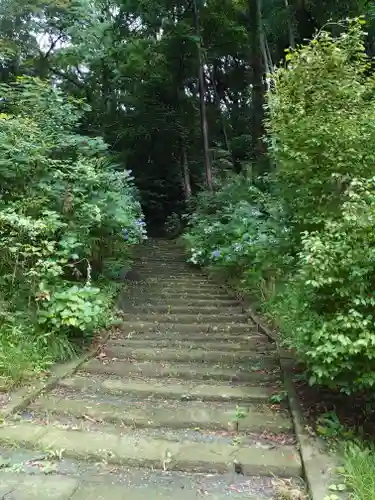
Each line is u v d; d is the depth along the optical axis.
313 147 3.56
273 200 5.62
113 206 5.85
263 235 6.20
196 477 2.71
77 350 4.58
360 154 3.43
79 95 14.41
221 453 2.89
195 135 15.96
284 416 3.41
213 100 19.31
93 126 14.65
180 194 16.95
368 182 2.97
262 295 5.88
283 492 2.49
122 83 15.16
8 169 4.84
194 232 10.27
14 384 3.72
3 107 5.95
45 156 5.28
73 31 13.27
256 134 10.30
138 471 2.77
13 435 3.06
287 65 4.04
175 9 13.53
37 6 12.11
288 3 10.83
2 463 2.78
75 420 3.41
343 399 3.48
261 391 3.84
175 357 4.61
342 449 2.80
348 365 2.73
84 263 5.98
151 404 3.70
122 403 3.71
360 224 2.77
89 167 5.45
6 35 11.52
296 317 3.38
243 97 19.12
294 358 4.29
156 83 14.49
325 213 3.53
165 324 5.57
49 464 2.78
